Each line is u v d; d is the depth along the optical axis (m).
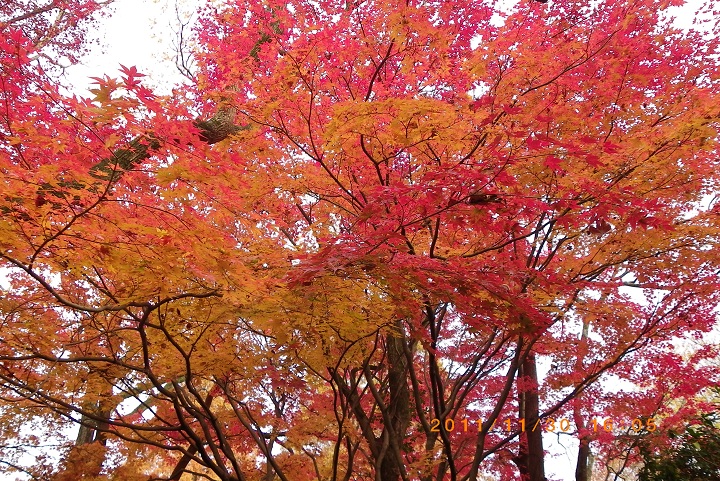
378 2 4.64
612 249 5.55
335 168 5.05
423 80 5.12
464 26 5.63
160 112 2.79
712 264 5.69
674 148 4.27
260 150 5.02
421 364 9.07
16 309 4.29
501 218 4.48
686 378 6.61
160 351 4.98
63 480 6.02
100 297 4.87
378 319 4.69
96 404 6.04
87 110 2.74
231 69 4.80
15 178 2.70
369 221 4.11
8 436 5.90
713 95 4.80
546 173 4.64
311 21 5.34
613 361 6.38
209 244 3.38
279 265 4.44
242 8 5.32
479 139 4.13
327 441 7.94
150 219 3.15
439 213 3.79
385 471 6.79
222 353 5.00
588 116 5.00
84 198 2.94
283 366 5.70
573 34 5.29
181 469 6.36
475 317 4.61
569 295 5.93
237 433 7.38
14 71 3.06
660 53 5.20
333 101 5.18
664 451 7.18
